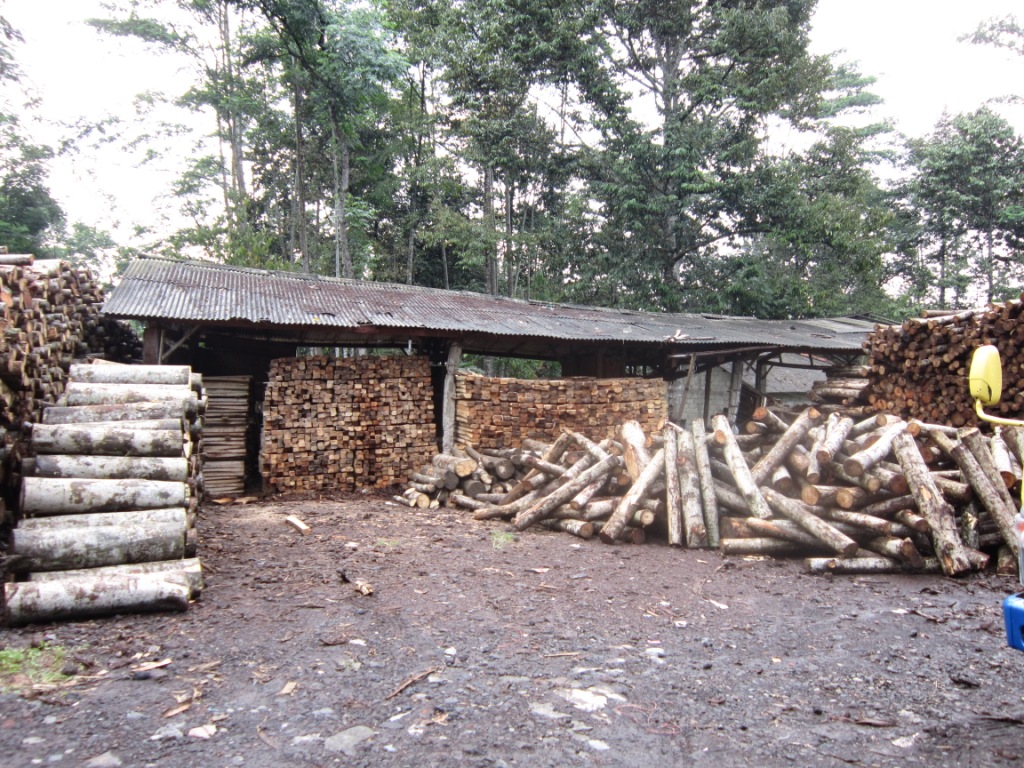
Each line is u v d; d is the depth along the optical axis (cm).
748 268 2606
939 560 624
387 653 403
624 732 317
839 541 636
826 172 2645
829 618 499
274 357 1307
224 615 458
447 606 500
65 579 456
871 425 812
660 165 2527
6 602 419
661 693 362
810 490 686
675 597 547
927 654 427
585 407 1177
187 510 584
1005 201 3256
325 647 408
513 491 896
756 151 2533
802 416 784
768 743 310
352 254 2802
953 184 3381
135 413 634
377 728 311
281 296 1213
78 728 300
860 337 1920
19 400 610
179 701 330
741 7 2570
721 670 396
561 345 1548
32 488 505
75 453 565
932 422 945
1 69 2230
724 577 613
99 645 397
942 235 3484
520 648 421
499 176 2831
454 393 1202
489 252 2666
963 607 527
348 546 688
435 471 1075
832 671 398
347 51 2397
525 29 2495
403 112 3061
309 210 3184
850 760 296
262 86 2975
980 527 667
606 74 2553
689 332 1599
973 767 291
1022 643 293
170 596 451
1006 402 840
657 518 778
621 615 496
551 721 324
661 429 901
